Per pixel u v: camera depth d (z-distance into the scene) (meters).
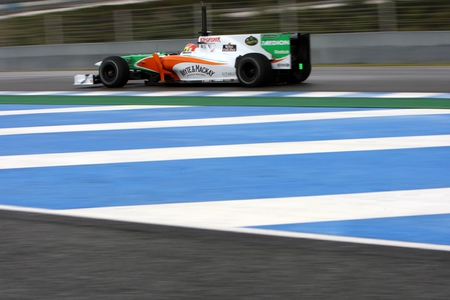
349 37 61.69
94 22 86.25
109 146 24.31
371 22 69.75
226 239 13.52
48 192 18.16
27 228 14.67
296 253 12.54
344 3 74.00
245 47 39.78
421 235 13.69
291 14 73.94
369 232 13.94
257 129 26.45
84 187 18.56
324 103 32.53
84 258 12.52
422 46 58.84
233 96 36.31
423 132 24.58
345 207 15.89
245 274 11.47
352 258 12.20
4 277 11.63
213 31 76.38
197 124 28.12
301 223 14.67
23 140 26.28
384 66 56.97
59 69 72.75
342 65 61.00
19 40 91.81
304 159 21.03
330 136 24.53
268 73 38.78
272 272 11.53
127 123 29.17
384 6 66.94
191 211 15.84
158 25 80.25
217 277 11.35
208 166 20.56
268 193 17.36
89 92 41.31
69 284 11.21
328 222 14.71
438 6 66.38
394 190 17.31
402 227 14.26
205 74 40.69
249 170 19.89
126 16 80.94
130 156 22.42
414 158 20.66
